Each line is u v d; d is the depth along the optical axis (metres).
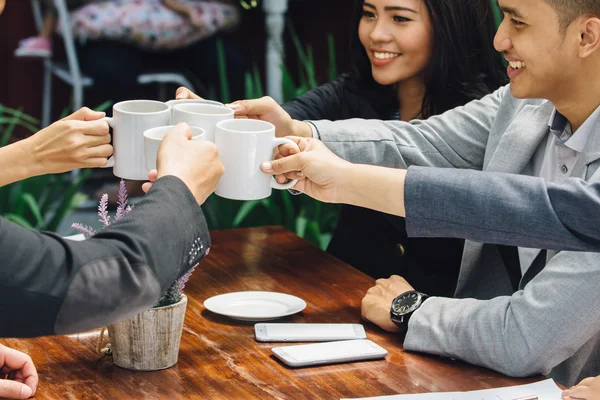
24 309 1.12
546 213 1.42
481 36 2.33
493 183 1.46
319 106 2.51
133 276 1.17
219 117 1.52
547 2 1.49
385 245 2.35
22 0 5.10
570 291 1.49
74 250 1.15
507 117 1.92
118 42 5.00
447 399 1.39
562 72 1.55
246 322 1.71
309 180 1.58
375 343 1.62
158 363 1.47
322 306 1.80
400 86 2.49
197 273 1.97
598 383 1.39
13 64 5.17
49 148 1.54
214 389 1.42
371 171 1.53
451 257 2.23
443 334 1.57
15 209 3.44
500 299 1.58
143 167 1.51
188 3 4.95
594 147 1.61
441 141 2.07
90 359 1.52
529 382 1.50
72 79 4.64
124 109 1.56
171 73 4.99
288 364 1.50
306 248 2.18
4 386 1.34
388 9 2.30
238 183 1.50
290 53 5.38
